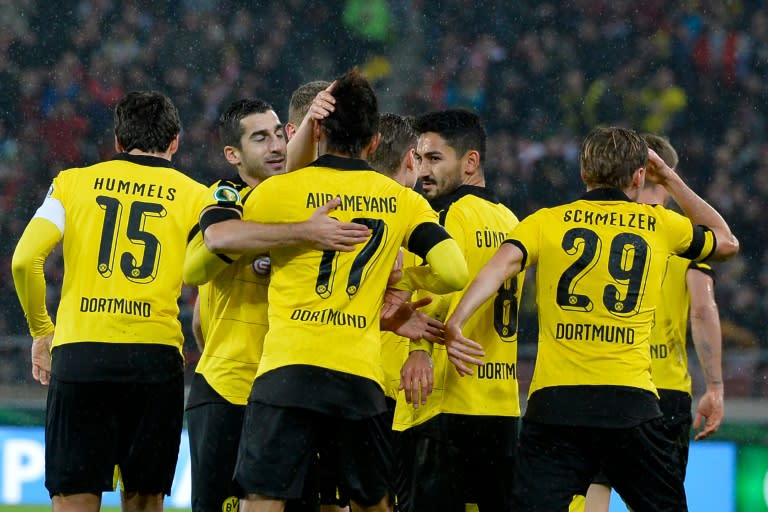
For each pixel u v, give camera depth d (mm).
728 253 16703
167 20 58469
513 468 17266
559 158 55625
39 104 55438
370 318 14523
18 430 29750
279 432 14141
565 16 60312
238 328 17000
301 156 15578
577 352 15586
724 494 28984
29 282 17047
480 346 15438
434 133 17797
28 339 36000
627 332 15648
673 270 20359
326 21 59469
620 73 59156
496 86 58656
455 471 17219
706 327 20641
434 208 17953
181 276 17312
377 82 58719
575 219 15922
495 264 15641
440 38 59781
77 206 17031
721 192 55562
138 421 17234
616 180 16156
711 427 21016
